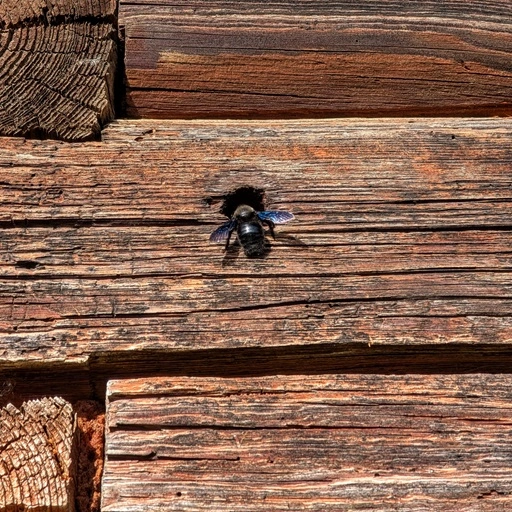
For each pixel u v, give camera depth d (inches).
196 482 39.0
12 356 39.8
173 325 40.2
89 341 40.0
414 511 38.9
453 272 40.8
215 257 40.8
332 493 39.0
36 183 41.1
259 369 40.5
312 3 43.3
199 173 41.5
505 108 43.4
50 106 41.7
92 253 40.6
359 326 40.3
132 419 39.3
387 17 43.3
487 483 39.1
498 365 40.6
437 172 41.7
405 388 39.8
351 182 41.6
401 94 43.1
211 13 43.0
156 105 42.7
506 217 41.3
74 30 42.1
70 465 38.9
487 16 43.5
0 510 38.6
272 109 42.9
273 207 41.3
